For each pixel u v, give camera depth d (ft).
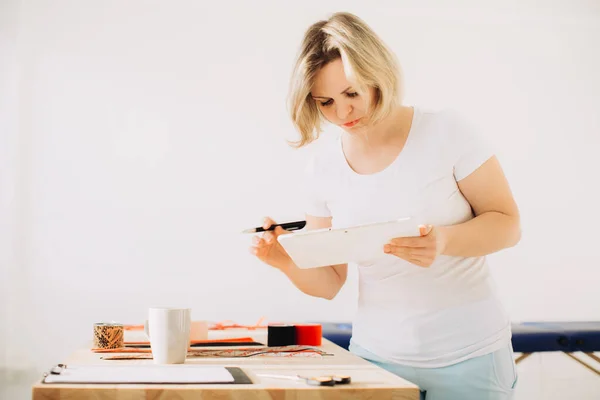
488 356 4.50
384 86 4.36
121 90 11.21
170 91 11.34
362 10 11.98
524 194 12.21
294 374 3.60
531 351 9.62
